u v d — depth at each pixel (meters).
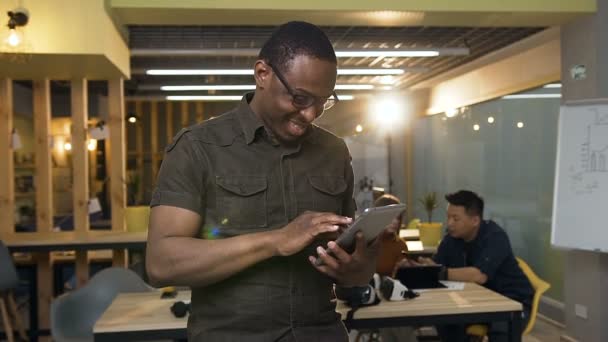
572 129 3.76
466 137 7.21
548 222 5.22
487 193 6.61
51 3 3.76
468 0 3.84
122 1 3.73
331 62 1.17
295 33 1.16
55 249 4.47
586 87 4.08
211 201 1.24
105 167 9.28
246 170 1.25
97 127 5.07
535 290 3.46
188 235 1.20
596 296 4.05
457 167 7.54
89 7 3.76
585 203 3.68
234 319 1.23
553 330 4.92
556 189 3.79
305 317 1.27
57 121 8.88
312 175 1.32
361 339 3.79
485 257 3.34
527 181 5.61
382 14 3.87
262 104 1.24
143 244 4.58
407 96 9.15
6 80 4.87
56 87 7.86
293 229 1.12
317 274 1.30
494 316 2.62
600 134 3.66
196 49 5.01
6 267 4.11
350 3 3.77
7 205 4.88
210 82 7.04
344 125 9.85
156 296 2.88
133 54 5.04
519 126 5.77
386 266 3.08
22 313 5.41
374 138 9.66
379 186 9.61
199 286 1.20
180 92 8.12
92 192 9.24
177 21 4.00
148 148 10.12
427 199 6.14
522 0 3.89
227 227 1.23
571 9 3.94
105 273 3.29
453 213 3.50
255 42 4.93
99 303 3.23
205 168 1.23
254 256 1.12
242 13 3.81
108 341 2.35
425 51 5.11
